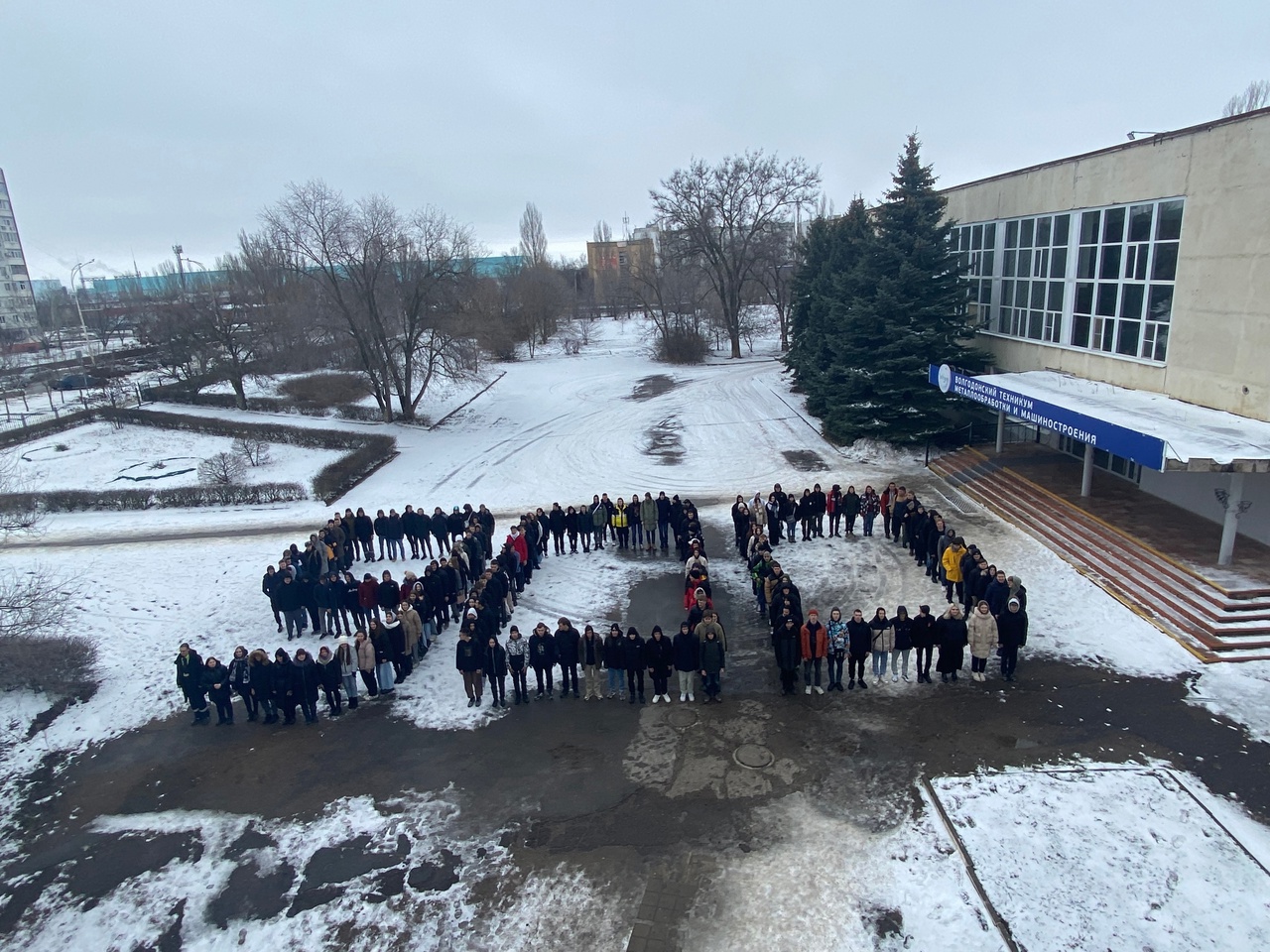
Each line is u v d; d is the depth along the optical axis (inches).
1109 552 637.3
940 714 461.7
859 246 1123.9
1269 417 587.2
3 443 1326.3
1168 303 690.2
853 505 756.6
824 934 314.8
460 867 364.2
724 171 2021.4
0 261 4097.0
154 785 444.5
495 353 2285.9
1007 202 959.6
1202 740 423.5
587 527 759.7
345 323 1457.9
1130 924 309.6
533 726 479.2
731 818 383.2
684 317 2329.0
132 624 653.9
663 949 312.2
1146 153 701.9
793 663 483.2
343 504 966.4
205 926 341.7
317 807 414.6
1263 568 567.5
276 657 496.1
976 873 338.6
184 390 1689.2
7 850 398.6
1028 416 714.2
